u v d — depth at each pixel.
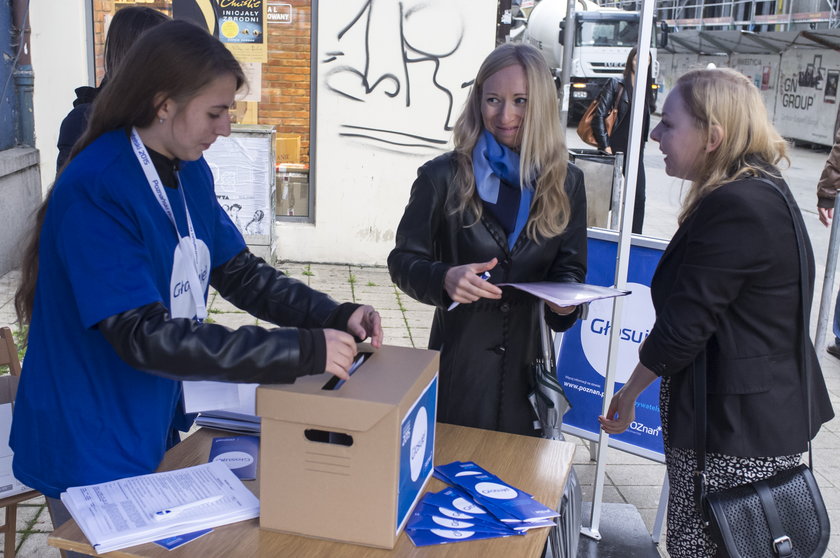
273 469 1.67
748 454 2.09
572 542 2.22
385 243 7.15
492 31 6.72
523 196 2.45
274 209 6.93
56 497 1.85
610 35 15.81
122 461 1.85
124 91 1.75
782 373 2.11
